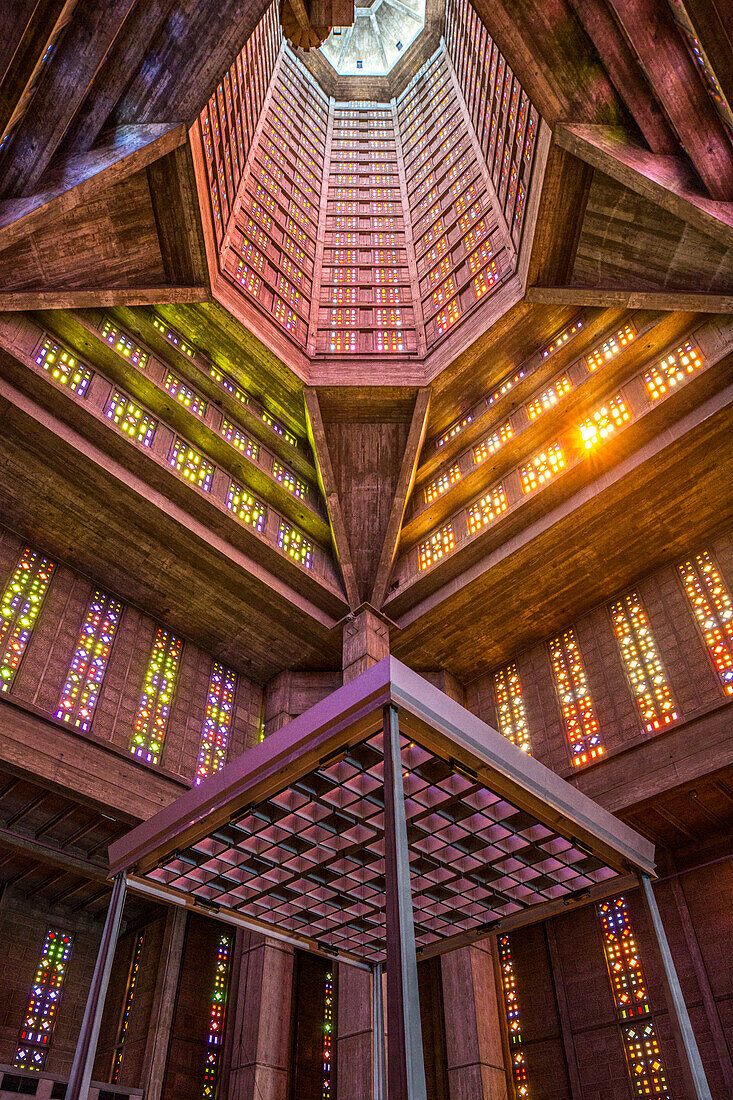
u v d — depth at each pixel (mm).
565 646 21391
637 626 19656
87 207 15766
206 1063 18625
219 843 10508
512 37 14984
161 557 20203
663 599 19328
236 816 10000
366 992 18062
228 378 22312
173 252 18234
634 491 18375
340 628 22422
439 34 32906
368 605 21828
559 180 16719
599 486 18562
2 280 15867
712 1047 15242
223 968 20609
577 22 14594
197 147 16688
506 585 20797
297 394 22875
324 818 10258
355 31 36562
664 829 17859
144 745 19047
